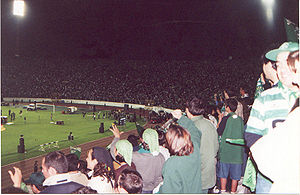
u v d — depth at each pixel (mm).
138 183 4879
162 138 7562
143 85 93188
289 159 3240
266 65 4176
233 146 7770
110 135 48312
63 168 4973
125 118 57969
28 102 93688
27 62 100875
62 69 102812
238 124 7680
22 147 36906
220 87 75688
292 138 3271
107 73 100875
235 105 8117
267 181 3867
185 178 4891
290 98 3857
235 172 7859
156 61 98000
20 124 56469
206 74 84688
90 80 99875
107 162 6391
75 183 5012
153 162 6406
